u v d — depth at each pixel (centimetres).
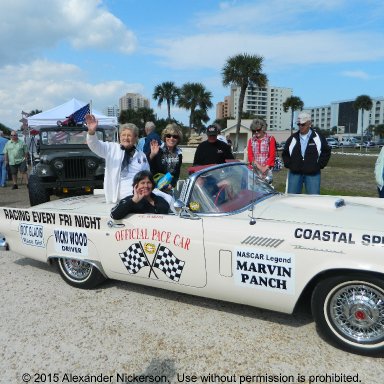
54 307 394
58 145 1012
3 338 337
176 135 571
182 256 355
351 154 4291
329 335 307
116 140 1233
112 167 468
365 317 292
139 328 349
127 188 469
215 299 373
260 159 663
